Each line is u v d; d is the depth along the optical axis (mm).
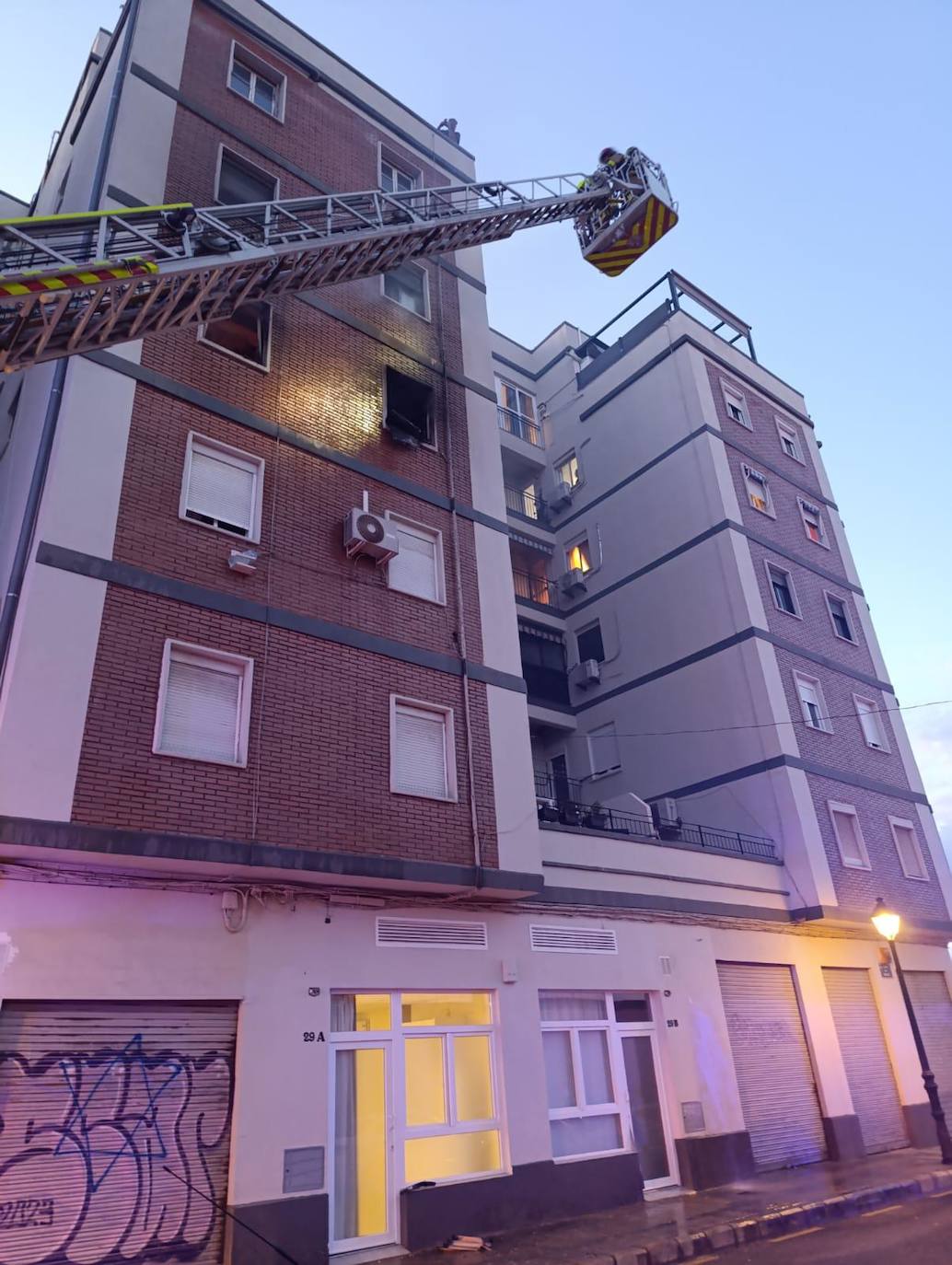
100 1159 8133
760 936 16000
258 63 15359
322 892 10383
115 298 7805
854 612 22938
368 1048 10438
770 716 18469
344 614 11898
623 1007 13445
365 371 14195
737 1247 9773
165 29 14062
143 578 10102
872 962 18078
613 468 24203
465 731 12484
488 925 12055
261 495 11750
